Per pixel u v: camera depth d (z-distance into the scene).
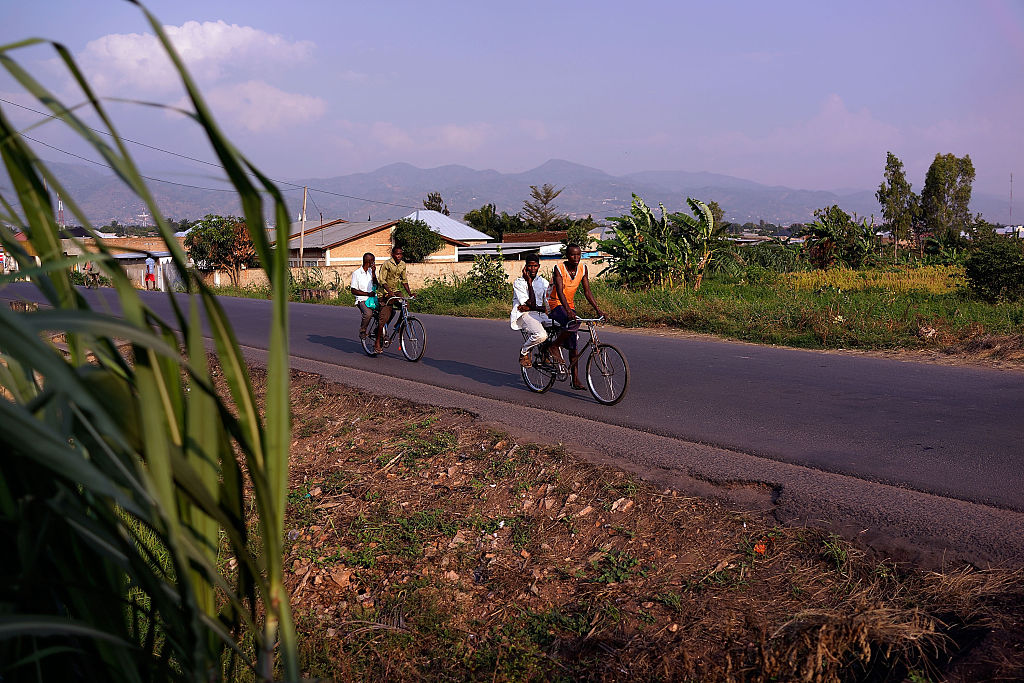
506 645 3.72
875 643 3.21
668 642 3.47
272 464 1.08
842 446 5.90
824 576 3.74
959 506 4.43
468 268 41.25
